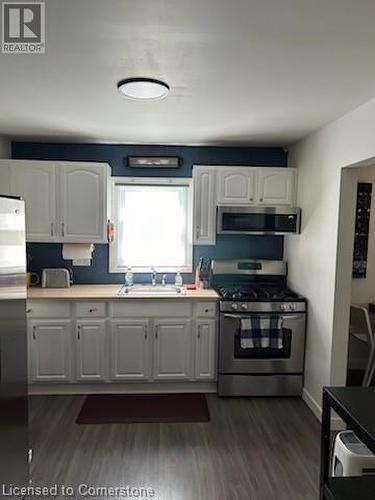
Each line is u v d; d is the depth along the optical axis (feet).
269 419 9.79
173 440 8.76
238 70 6.16
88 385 11.10
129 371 11.01
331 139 9.32
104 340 10.89
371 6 4.25
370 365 10.68
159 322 10.95
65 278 11.97
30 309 10.62
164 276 12.75
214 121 9.43
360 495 4.27
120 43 5.22
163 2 4.19
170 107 8.25
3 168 11.13
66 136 11.39
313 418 9.88
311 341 10.50
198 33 4.92
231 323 10.75
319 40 5.11
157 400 10.73
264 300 10.70
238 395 10.98
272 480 7.41
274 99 7.63
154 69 6.13
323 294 9.71
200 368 11.11
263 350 10.86
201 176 11.58
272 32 4.88
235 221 11.41
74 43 5.22
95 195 11.41
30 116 9.08
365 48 5.33
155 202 12.85
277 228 11.39
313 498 6.93
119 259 12.84
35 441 8.63
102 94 7.41
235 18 4.55
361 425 3.75
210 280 12.71
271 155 12.78
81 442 8.61
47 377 10.84
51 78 6.55
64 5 4.26
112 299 10.74
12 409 5.93
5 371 5.63
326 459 4.56
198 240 11.75
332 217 9.22
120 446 8.48
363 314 10.59
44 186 11.27
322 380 9.71
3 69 6.15
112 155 12.54
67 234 11.44
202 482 7.32
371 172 12.23
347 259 9.00
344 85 6.81
